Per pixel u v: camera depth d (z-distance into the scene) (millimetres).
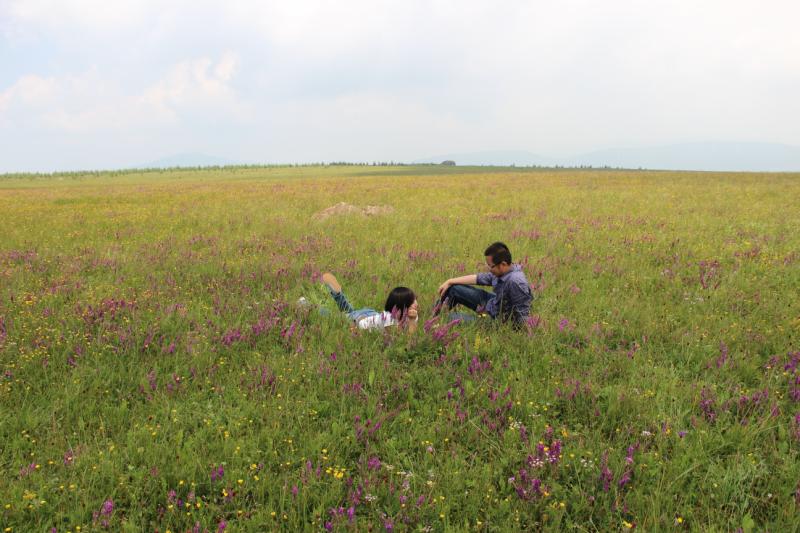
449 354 5367
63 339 5637
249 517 3154
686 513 3098
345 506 3234
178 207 21250
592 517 3166
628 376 4875
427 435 3943
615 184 33688
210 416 4184
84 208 21531
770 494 3209
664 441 3768
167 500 3213
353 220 15820
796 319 6113
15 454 3656
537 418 4164
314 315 6527
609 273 8797
